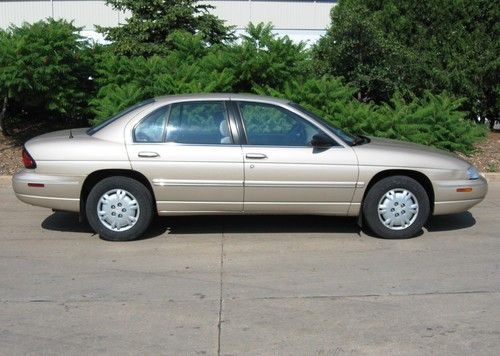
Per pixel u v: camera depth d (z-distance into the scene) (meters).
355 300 5.16
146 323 4.71
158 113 6.82
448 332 4.54
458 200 6.97
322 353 4.21
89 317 4.83
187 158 6.65
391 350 4.25
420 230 7.31
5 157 11.49
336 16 13.91
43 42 11.31
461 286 5.49
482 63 13.50
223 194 6.71
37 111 13.64
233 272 5.88
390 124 10.82
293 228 7.45
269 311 4.94
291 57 12.07
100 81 12.21
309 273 5.85
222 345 4.34
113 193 6.77
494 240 6.99
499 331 4.56
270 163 6.66
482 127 12.12
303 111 6.90
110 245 6.77
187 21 14.48
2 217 8.09
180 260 6.25
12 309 4.99
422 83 13.45
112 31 14.32
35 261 6.23
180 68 11.92
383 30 14.07
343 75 13.32
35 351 4.25
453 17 13.85
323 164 6.70
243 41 12.62
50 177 6.71
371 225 6.89
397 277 5.73
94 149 6.70
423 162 6.86
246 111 6.84
